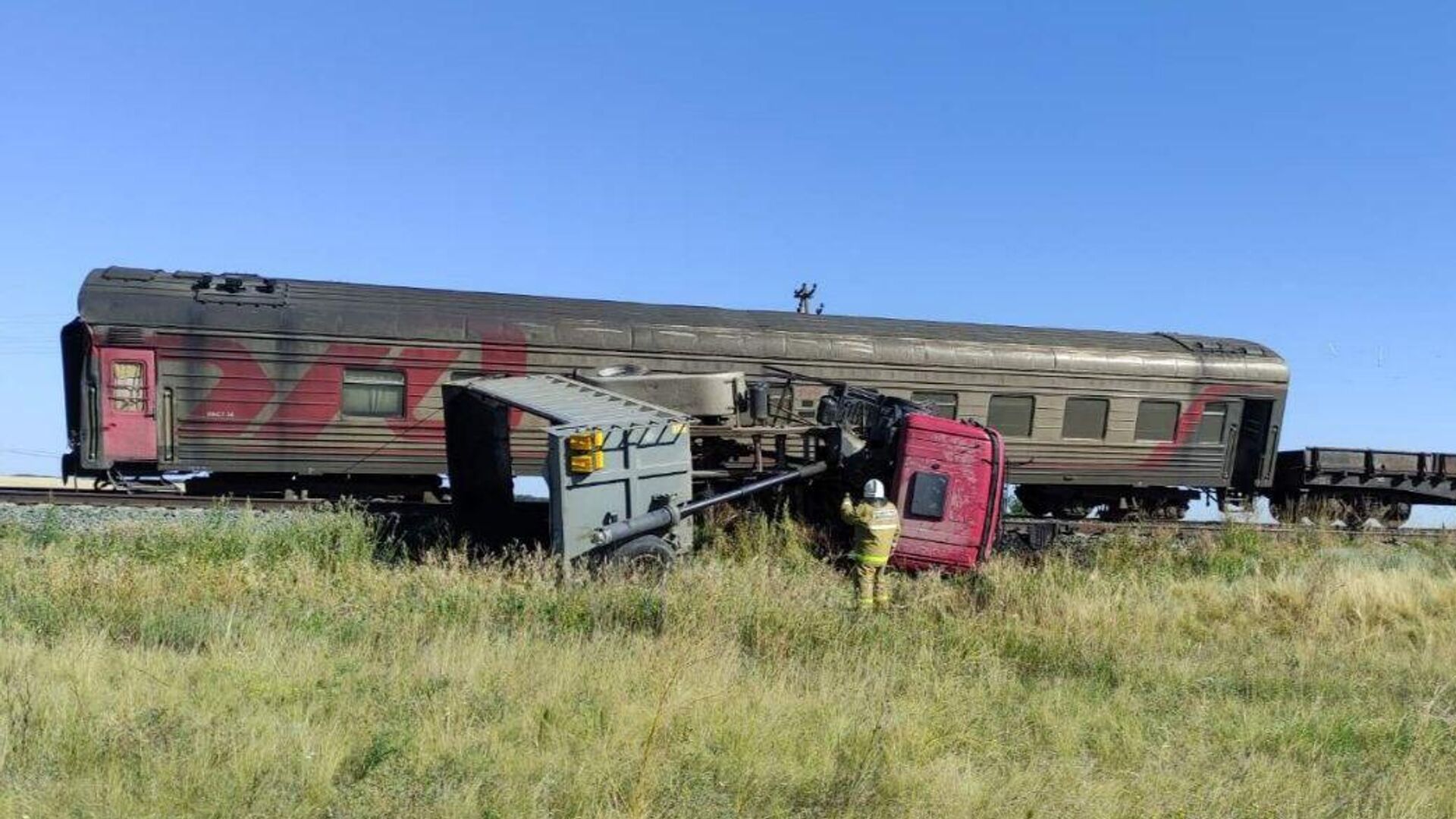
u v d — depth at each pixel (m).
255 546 12.57
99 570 10.92
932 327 21.67
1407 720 8.29
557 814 5.56
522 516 15.00
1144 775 6.71
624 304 19.92
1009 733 7.58
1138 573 15.12
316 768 5.81
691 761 6.36
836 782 6.23
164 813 5.22
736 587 11.02
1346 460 23.73
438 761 6.09
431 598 10.59
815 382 16.44
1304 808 6.45
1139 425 22.67
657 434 12.49
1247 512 20.77
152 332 16.34
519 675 7.88
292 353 17.03
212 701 6.88
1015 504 24.22
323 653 8.29
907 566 13.99
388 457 17.62
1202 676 9.82
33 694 6.61
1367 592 13.46
